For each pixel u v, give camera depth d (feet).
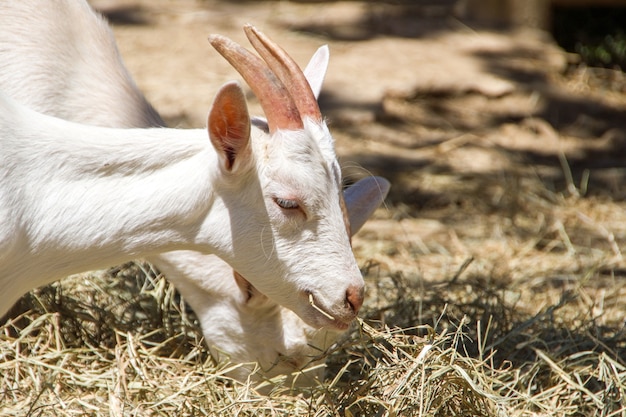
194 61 53.16
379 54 56.34
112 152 21.93
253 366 24.49
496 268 36.55
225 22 57.98
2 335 25.27
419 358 22.95
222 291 24.54
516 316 31.14
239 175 21.22
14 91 26.16
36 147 21.77
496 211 42.65
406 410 22.72
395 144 48.75
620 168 48.21
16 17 26.63
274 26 58.34
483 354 27.58
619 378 25.43
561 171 47.57
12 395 23.79
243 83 50.80
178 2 60.80
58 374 24.40
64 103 26.40
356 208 24.56
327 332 23.70
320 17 60.23
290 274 21.81
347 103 50.80
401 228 40.16
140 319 27.73
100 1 59.36
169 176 21.86
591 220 41.96
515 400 24.49
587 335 28.78
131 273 29.71
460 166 47.11
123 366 24.38
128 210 21.76
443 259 37.22
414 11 62.18
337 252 21.58
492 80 55.36
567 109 54.65
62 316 27.07
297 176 21.06
